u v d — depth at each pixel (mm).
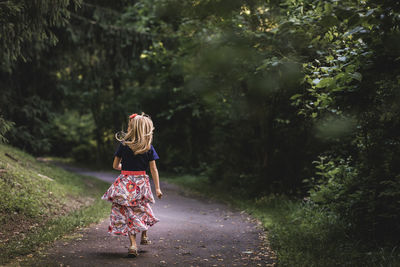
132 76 18922
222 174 14625
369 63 4000
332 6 3469
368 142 5508
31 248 4418
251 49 7395
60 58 12938
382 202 4996
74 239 5016
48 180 8531
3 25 5602
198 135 19266
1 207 5680
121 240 5133
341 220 5949
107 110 20156
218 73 9281
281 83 7543
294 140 10906
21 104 12422
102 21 12570
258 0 4691
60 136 26812
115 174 18047
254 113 11648
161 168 20391
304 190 10320
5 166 7391
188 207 9609
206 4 4297
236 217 8078
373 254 4469
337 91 4301
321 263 4223
